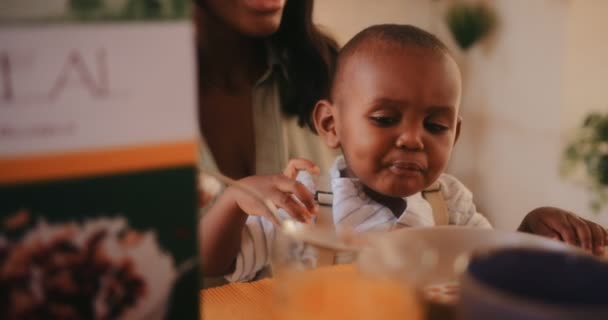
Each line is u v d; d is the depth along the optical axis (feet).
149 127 0.90
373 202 2.16
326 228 1.29
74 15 0.83
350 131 2.08
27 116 0.82
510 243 1.33
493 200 5.55
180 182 0.95
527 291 0.93
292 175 2.20
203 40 2.31
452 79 1.99
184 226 0.97
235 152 2.46
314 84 2.54
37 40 0.81
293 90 2.54
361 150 2.04
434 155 2.03
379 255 1.16
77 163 0.86
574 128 4.93
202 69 2.32
